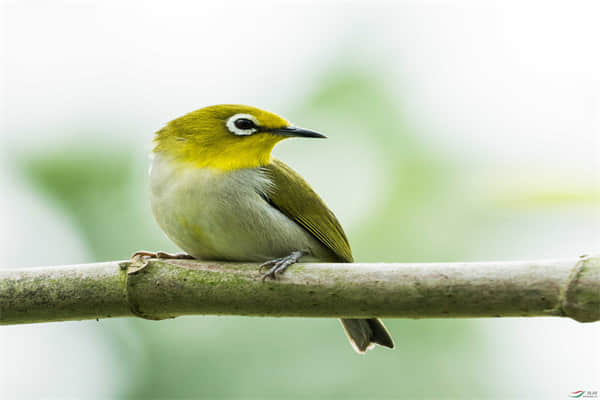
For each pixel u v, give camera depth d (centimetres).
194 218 938
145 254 906
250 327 1312
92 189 1406
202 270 770
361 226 1377
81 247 1377
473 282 702
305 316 760
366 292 729
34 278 773
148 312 780
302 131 990
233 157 966
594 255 692
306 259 1049
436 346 1275
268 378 1268
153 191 959
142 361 1318
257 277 757
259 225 956
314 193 1034
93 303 772
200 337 1317
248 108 990
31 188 1393
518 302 692
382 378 1257
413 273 722
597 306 669
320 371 1267
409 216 1355
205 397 1277
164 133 991
